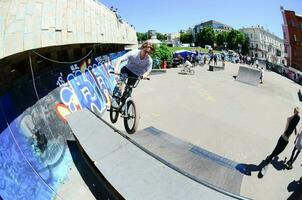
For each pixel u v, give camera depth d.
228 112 12.23
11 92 4.82
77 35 7.25
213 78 22.55
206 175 6.21
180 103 13.09
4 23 4.03
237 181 6.13
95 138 5.16
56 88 6.81
